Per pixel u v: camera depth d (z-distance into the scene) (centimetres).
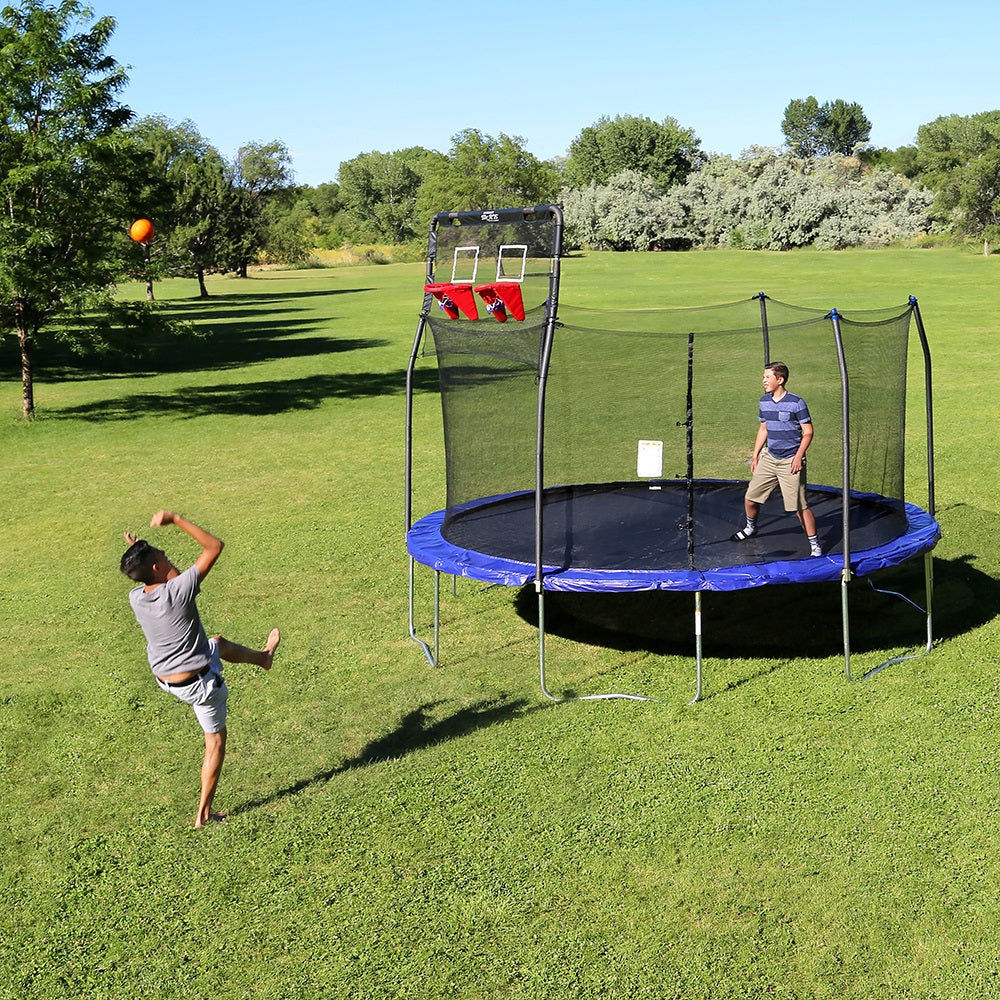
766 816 566
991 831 541
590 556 798
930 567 795
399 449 1669
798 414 787
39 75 1950
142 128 2119
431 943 476
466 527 904
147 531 1232
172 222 5331
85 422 2023
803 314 2389
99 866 551
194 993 452
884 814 562
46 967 474
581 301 4072
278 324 4097
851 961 451
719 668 779
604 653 821
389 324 3900
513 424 1038
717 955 459
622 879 516
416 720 711
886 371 862
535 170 9044
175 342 3553
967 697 705
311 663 821
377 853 549
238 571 1062
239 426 1936
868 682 739
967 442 1526
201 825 582
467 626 898
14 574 1086
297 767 650
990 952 452
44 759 675
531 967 456
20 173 1855
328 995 446
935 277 4684
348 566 1070
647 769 624
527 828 564
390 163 13088
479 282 806
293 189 8069
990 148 6600
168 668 564
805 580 732
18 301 1967
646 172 11850
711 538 853
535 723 695
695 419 1766
